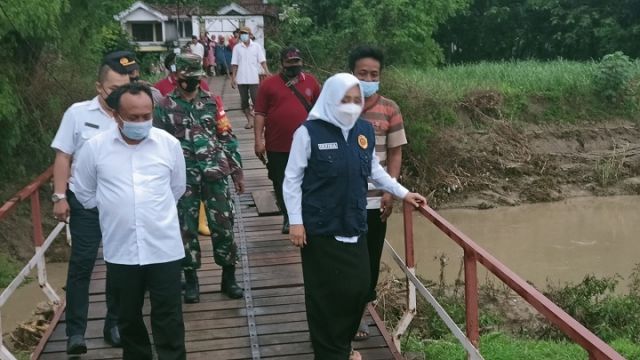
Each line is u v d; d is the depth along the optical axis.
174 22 32.69
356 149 3.37
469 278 3.36
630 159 17.14
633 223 13.65
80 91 10.72
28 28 8.42
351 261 3.40
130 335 3.66
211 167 4.70
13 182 10.17
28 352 5.91
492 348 6.23
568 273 10.30
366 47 3.91
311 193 3.36
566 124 17.92
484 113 17.39
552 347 6.36
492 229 13.32
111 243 3.45
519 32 30.53
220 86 20.11
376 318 4.89
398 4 19.58
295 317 4.91
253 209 7.86
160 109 4.65
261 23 29.36
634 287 8.70
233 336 4.64
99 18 11.35
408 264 4.50
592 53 27.48
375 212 4.18
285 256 6.11
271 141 5.77
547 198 15.57
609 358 1.98
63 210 3.91
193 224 4.80
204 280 5.58
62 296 8.30
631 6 25.97
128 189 3.42
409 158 15.59
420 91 16.17
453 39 32.12
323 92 3.35
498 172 16.09
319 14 21.80
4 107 8.76
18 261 9.38
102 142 3.46
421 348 6.07
